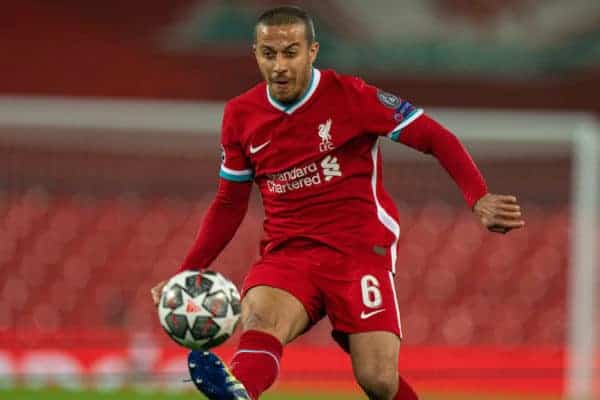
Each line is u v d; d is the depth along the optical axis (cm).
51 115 4316
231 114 1980
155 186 6744
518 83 9612
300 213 1969
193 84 9150
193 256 2023
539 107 9581
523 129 4519
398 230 2028
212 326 1708
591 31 9656
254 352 1792
